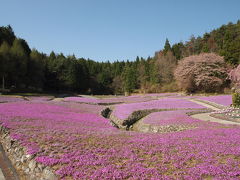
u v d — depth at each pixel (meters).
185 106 35.34
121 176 7.64
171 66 84.00
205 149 10.92
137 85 93.81
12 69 55.47
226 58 63.75
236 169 8.31
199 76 58.81
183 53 96.75
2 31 65.56
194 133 14.97
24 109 24.20
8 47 57.31
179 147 11.31
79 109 30.70
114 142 12.36
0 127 15.39
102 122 21.59
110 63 124.19
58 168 8.45
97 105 40.62
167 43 108.31
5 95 43.75
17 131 13.80
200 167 8.44
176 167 8.59
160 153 10.57
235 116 23.55
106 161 9.12
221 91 58.50
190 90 65.25
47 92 73.62
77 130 15.39
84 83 92.06
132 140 12.88
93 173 7.88
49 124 17.06
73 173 7.93
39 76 68.75
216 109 31.89
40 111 24.03
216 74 59.03
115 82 99.19
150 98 58.69
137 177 7.55
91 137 13.28
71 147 10.95
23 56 60.22
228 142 12.27
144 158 9.80
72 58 97.06
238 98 28.92
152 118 24.92
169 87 78.56
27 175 8.92
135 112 30.14
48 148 10.59
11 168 9.84
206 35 99.44
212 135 14.11
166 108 33.84
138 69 97.88
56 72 83.38
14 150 11.26
